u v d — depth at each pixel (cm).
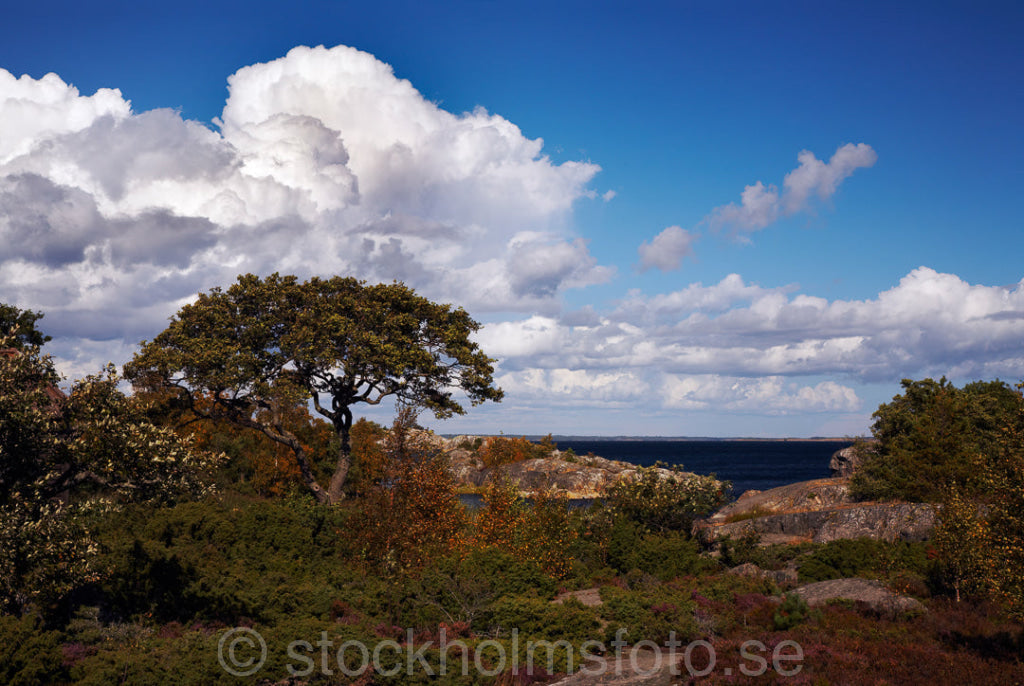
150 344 3600
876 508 3266
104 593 1883
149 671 1428
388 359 3656
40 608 1675
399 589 1989
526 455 9069
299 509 2705
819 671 1475
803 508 3791
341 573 2180
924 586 2289
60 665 1440
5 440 1644
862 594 2169
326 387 3909
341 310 3875
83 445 1680
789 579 2614
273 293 3759
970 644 1725
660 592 2150
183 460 1816
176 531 2412
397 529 2266
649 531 3141
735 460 19612
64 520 1644
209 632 1747
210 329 3684
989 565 1706
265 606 1906
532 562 2280
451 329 3950
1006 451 1675
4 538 1516
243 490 4088
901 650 1616
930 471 3219
